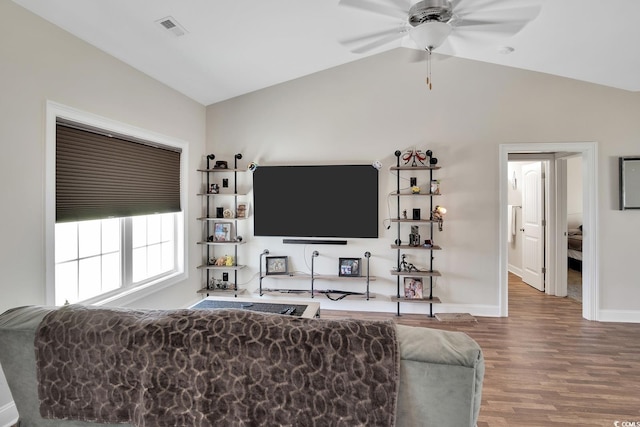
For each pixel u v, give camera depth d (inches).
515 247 239.3
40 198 84.4
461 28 86.0
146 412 48.6
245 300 112.0
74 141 95.2
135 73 119.2
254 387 46.7
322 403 45.1
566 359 108.3
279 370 46.2
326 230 158.4
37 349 52.4
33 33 82.2
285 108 161.9
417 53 152.9
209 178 166.7
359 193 155.6
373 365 44.2
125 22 95.6
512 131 147.6
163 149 136.7
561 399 86.4
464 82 150.2
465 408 43.3
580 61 128.0
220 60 129.2
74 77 94.0
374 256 157.6
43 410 52.9
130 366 49.6
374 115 156.1
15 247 79.0
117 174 111.7
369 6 79.7
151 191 129.1
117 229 118.1
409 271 150.2
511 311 157.2
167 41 109.4
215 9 98.3
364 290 159.5
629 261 141.5
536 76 145.6
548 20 103.3
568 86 143.6
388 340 45.7
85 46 97.7
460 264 152.0
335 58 147.1
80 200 97.3
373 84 156.0
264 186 161.9
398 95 154.5
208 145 167.3
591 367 103.0
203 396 47.6
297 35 120.3
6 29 76.0
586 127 142.8
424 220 147.3
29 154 81.7
